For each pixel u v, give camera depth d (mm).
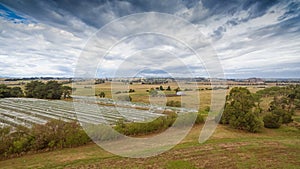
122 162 9023
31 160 9703
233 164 9023
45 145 11492
